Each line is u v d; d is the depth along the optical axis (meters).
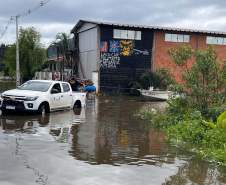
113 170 8.19
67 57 48.09
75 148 10.21
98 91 38.66
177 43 41.06
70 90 20.11
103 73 39.16
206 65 15.48
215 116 14.67
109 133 12.99
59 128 13.62
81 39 44.59
